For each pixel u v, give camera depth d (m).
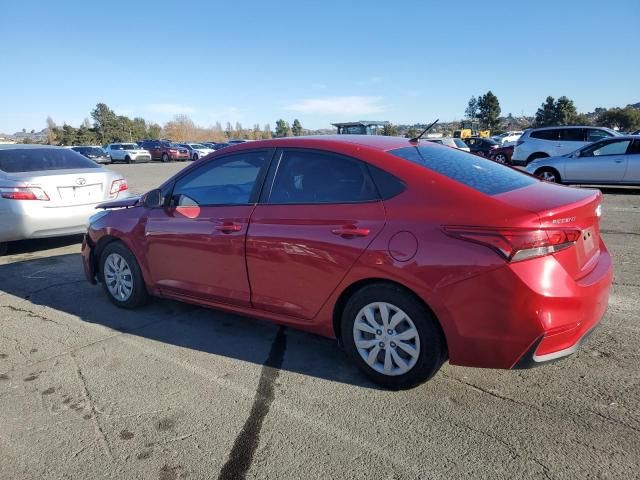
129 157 38.28
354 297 3.19
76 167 7.43
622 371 3.30
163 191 4.34
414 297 2.95
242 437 2.76
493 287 2.68
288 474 2.46
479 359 2.83
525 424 2.78
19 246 7.70
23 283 5.74
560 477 2.36
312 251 3.28
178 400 3.15
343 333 3.31
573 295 2.71
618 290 4.84
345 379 3.36
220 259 3.83
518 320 2.66
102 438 2.79
